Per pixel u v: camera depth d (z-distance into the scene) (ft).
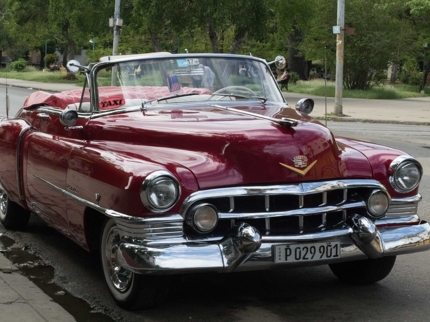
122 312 16.16
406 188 16.56
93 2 124.57
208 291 17.85
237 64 20.48
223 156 15.42
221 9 102.22
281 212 15.05
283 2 113.70
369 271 17.98
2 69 217.36
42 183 19.90
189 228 14.83
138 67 19.58
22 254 21.36
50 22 172.04
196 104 19.16
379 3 131.13
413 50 138.21
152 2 104.17
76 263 20.44
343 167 16.01
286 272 19.65
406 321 15.76
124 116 18.26
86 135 18.58
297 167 15.30
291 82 158.10
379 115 83.46
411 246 16.28
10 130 22.54
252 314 16.16
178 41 156.25
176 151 16.01
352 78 131.03
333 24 127.54
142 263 14.28
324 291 17.93
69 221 18.15
